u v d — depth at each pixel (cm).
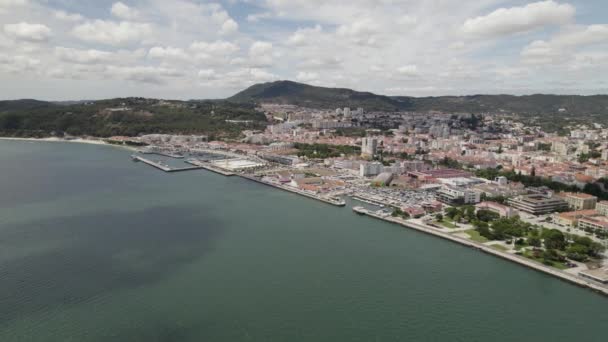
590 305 17850
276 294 18488
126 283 19262
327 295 18450
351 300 18062
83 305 17200
